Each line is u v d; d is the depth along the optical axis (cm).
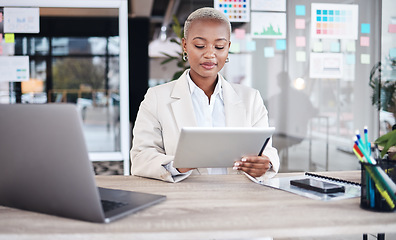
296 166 370
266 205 98
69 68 1145
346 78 353
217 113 157
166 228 81
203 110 155
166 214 91
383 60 350
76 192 84
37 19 333
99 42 1069
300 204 99
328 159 366
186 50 150
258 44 342
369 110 356
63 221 86
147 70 959
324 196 107
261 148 118
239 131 109
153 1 880
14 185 92
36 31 335
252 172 123
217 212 92
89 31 1038
